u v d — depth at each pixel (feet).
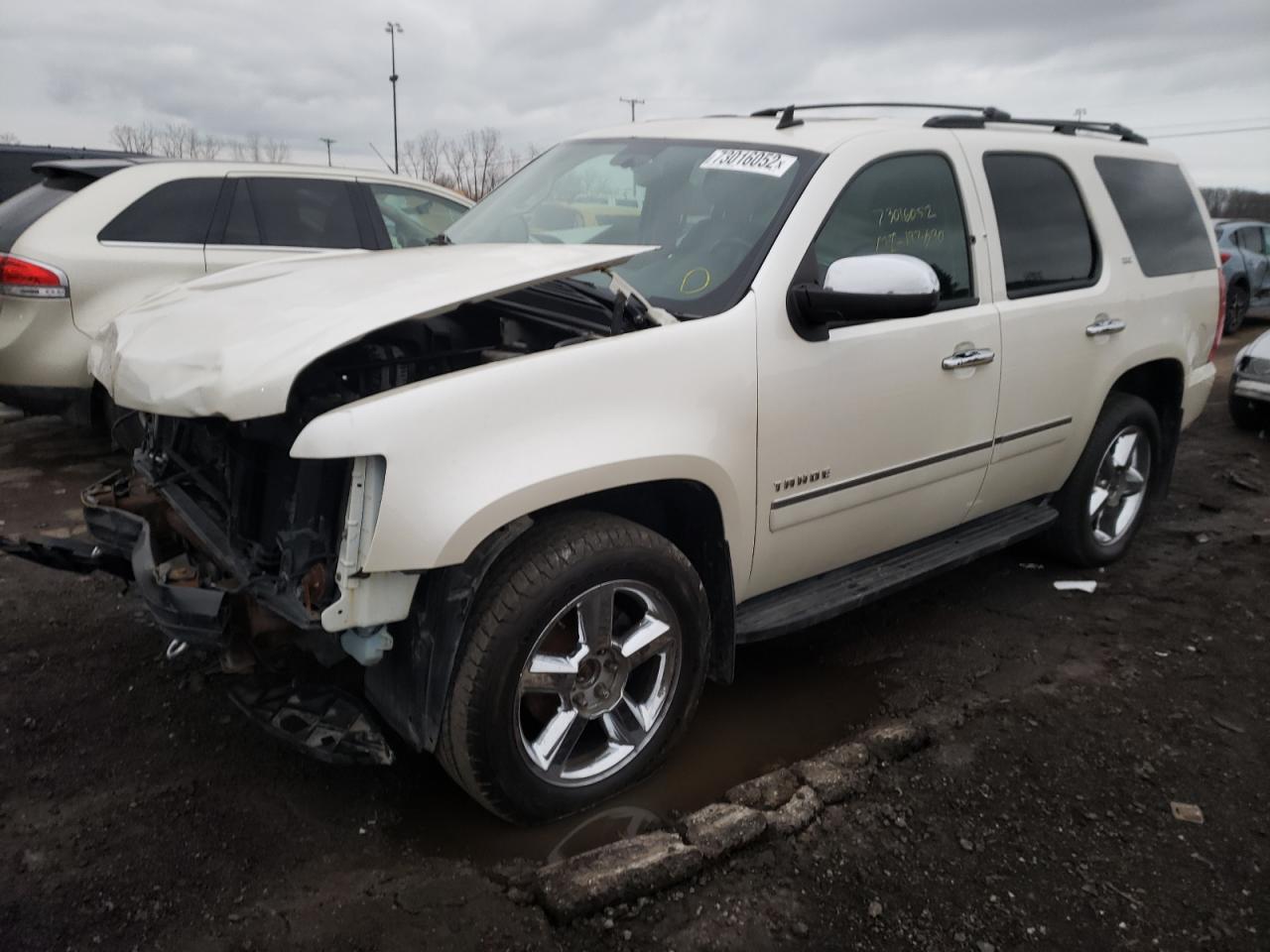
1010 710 10.89
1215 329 15.99
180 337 8.26
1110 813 9.04
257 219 19.35
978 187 11.78
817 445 9.79
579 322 8.97
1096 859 8.39
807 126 11.11
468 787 8.04
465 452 7.33
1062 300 12.62
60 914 7.16
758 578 9.95
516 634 7.73
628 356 8.27
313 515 7.47
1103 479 14.67
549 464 7.65
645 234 10.50
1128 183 14.43
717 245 9.79
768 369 9.19
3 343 16.96
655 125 12.39
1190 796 9.37
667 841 8.21
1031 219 12.57
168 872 7.69
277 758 9.32
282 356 7.25
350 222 20.62
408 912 7.36
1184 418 15.78
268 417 7.79
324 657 8.05
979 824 8.79
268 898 7.47
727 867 8.05
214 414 7.28
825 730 10.51
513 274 8.25
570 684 8.36
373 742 8.02
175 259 18.21
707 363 8.74
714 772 9.67
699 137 11.40
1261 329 45.57
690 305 9.26
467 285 8.06
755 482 9.31
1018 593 14.33
